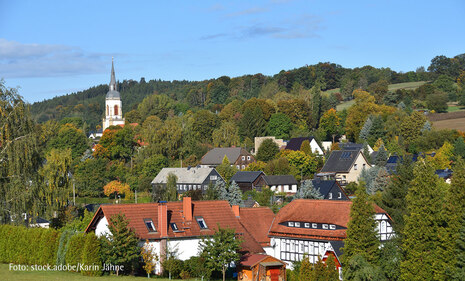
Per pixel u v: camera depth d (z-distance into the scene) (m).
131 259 59.47
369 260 61.41
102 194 146.75
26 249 64.06
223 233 60.41
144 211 65.19
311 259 70.56
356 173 139.50
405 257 62.81
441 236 60.62
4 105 71.69
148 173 150.50
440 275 59.12
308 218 72.69
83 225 73.88
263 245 73.50
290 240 72.88
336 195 103.94
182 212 67.75
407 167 81.00
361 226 62.09
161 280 58.09
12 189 69.56
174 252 63.91
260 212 78.00
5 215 70.25
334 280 56.31
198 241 64.69
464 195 61.94
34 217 72.38
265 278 61.62
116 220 60.06
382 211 72.31
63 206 79.94
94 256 57.59
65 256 60.03
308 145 158.62
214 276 63.34
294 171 139.88
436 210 62.19
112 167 153.75
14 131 71.75
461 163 64.81
